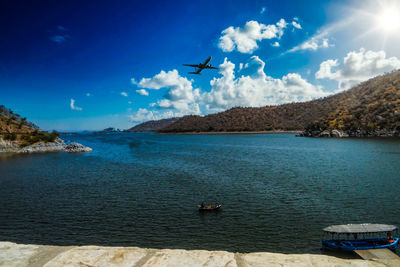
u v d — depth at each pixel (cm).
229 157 7381
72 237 2180
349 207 2748
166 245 2028
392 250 1750
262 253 524
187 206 2911
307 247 1941
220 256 506
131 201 3128
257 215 2592
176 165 5941
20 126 15588
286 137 19775
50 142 12544
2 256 502
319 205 2834
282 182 3972
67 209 2869
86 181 4334
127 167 5797
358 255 1698
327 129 18350
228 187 3712
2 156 9206
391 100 17438
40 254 516
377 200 2953
